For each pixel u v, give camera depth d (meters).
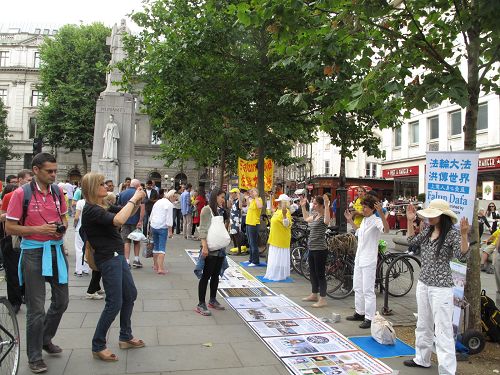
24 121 57.53
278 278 8.84
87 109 39.75
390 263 7.48
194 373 4.30
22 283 4.34
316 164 46.28
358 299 6.25
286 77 11.52
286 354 4.84
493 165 22.19
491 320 5.50
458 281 5.19
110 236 4.59
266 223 12.60
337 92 6.71
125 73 13.80
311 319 6.22
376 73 5.43
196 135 13.45
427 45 5.66
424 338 4.60
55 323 4.61
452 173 5.15
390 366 4.68
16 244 6.04
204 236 6.41
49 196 4.46
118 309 4.57
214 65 12.08
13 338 4.02
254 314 6.40
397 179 32.22
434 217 4.33
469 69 5.43
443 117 27.08
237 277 9.12
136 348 4.94
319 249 7.04
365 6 5.21
